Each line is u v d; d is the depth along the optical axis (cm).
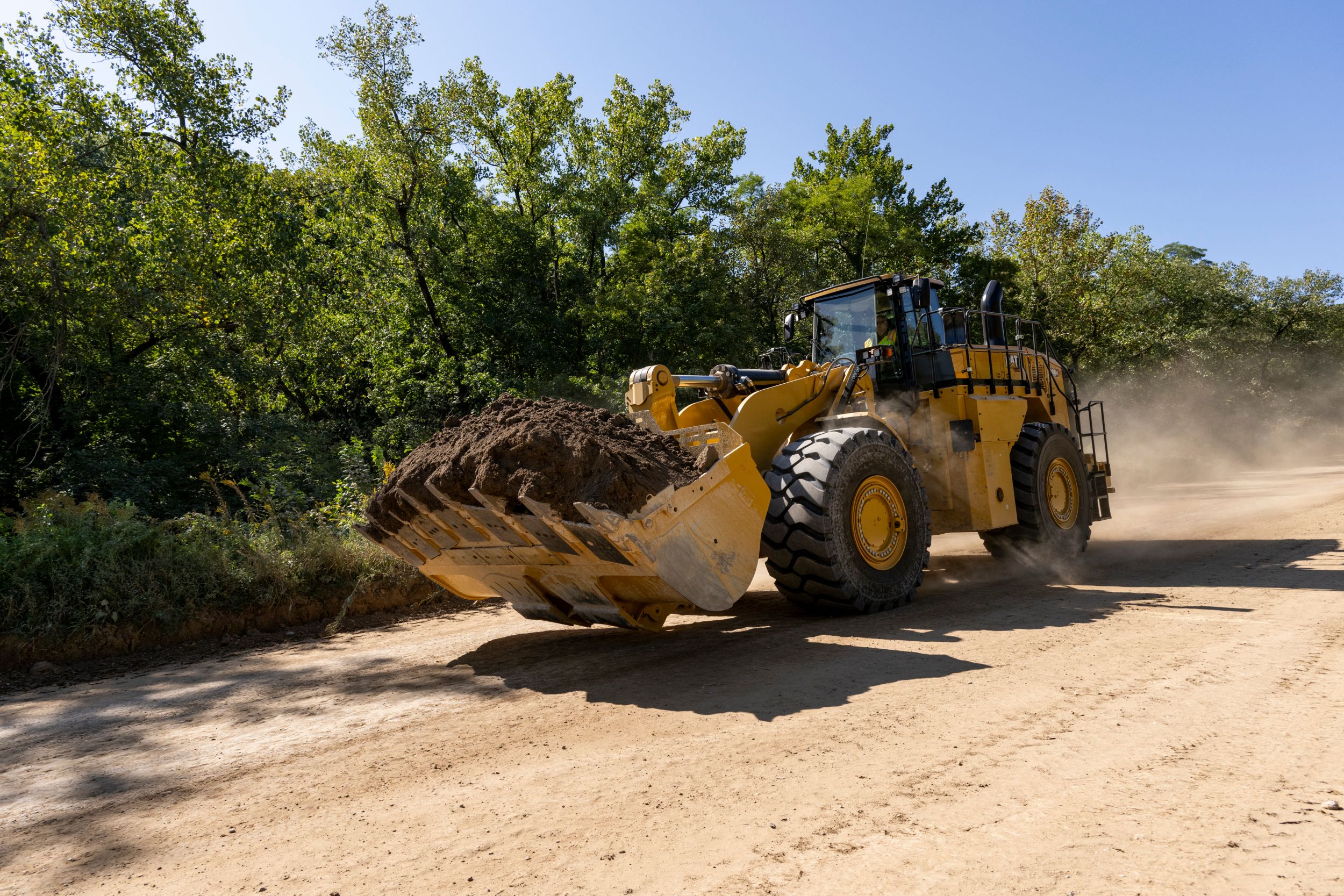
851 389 634
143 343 1313
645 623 454
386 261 1764
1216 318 4125
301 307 1455
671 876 196
